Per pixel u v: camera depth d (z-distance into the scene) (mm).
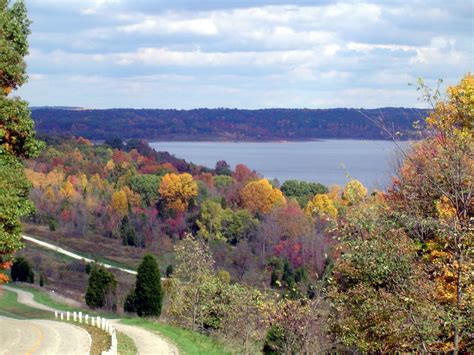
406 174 23469
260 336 32938
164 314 43906
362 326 19281
